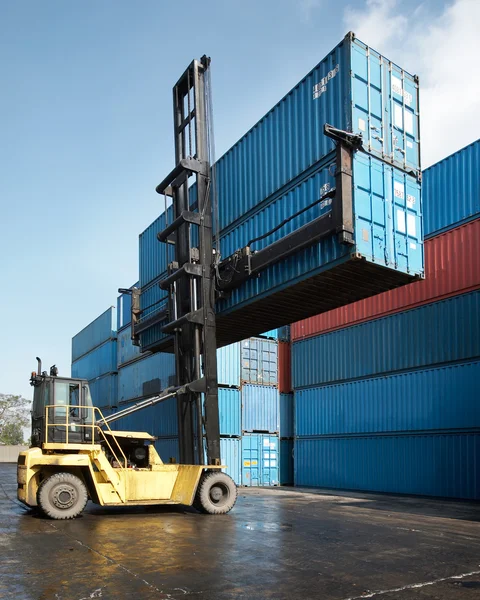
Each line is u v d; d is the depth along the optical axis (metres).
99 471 12.89
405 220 13.44
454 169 18.38
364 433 21.08
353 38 12.94
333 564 7.70
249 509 14.55
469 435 17.09
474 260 17.44
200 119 16.86
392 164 13.38
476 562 7.99
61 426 13.26
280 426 26.38
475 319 17.19
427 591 6.40
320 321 24.08
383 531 10.80
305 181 13.73
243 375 25.39
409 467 19.09
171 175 17.33
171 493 13.61
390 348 20.34
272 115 15.16
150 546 8.86
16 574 6.98
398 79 13.91
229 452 24.25
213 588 6.39
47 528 10.72
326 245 12.91
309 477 23.80
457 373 17.66
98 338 38.72
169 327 16.48
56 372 13.73
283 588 6.43
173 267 17.38
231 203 16.59
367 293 14.88
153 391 28.34
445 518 12.95
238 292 15.97
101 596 6.03
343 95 12.88
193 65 17.06
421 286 19.28
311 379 24.23
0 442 75.56
